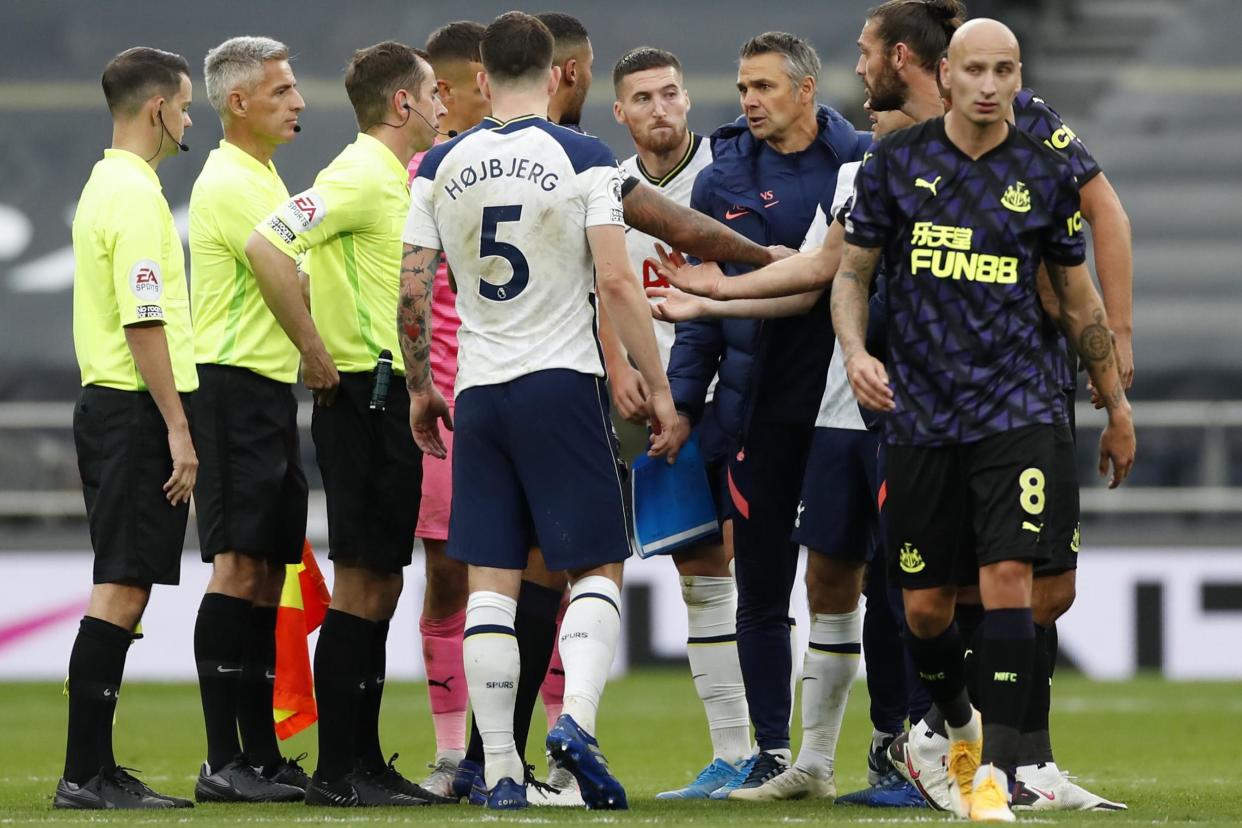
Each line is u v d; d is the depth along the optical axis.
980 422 16.27
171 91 20.33
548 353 17.62
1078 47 77.12
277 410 20.88
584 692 17.25
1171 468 55.56
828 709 20.81
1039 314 16.61
